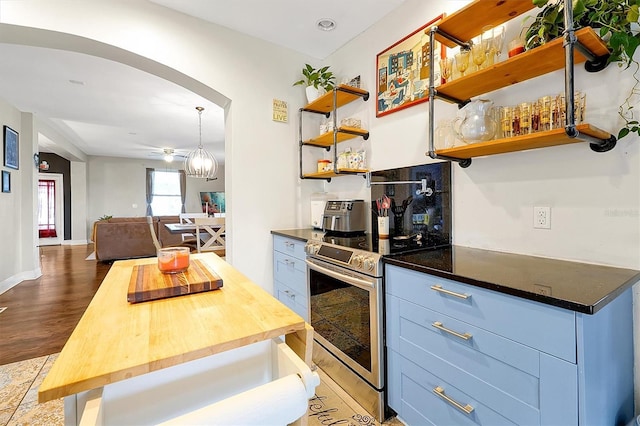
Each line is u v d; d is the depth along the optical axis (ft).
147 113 15.40
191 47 7.67
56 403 5.79
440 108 6.44
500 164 5.47
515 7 4.72
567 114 3.69
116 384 2.28
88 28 6.49
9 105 13.57
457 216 6.16
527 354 3.26
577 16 3.88
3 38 6.50
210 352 2.19
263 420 1.71
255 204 8.71
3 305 11.02
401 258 5.01
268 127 8.89
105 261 19.01
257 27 8.16
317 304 6.88
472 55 5.33
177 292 3.20
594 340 3.03
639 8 3.58
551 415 3.08
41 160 26.11
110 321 2.57
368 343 5.38
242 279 3.87
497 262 4.63
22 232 14.44
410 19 7.03
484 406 3.67
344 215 7.84
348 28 8.21
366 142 8.39
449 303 4.07
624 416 3.72
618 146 4.16
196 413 1.58
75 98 13.16
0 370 6.89
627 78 4.06
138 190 30.40
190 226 18.34
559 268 4.20
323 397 5.90
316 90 9.00
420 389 4.55
